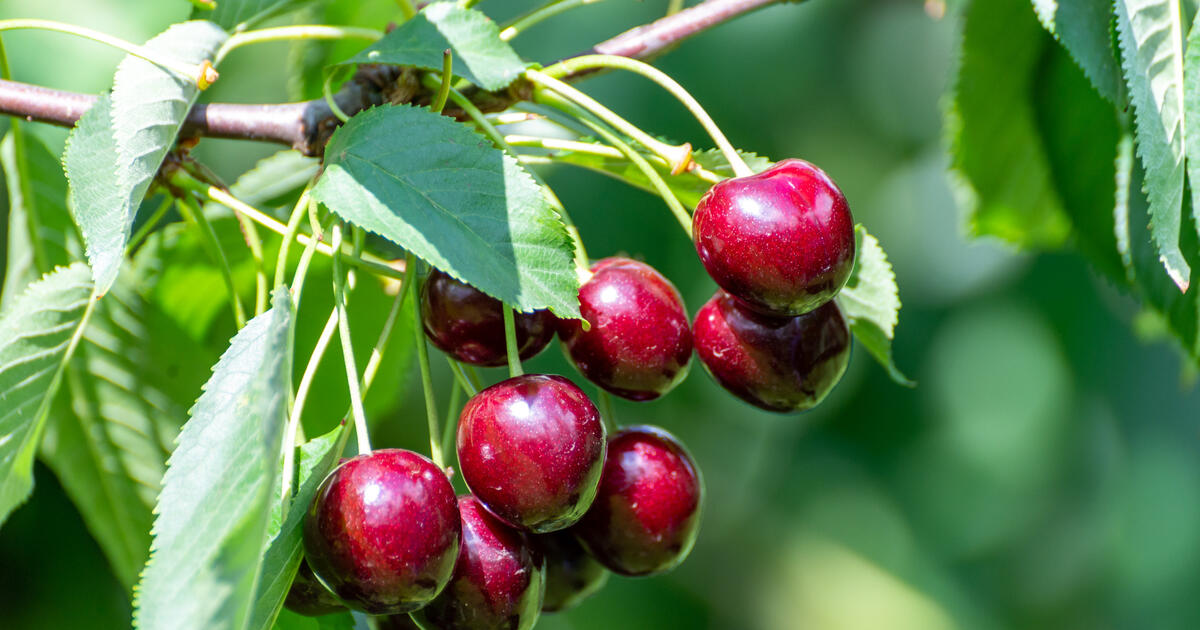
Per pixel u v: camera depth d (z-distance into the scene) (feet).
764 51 2.99
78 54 2.42
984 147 2.37
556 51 2.73
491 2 2.77
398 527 1.89
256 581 1.82
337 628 2.02
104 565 2.37
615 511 2.01
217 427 1.87
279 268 1.94
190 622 1.83
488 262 1.91
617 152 2.02
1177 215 1.97
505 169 1.93
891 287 2.08
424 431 2.81
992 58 2.33
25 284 2.23
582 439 1.93
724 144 2.01
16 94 2.10
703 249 1.98
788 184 1.97
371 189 1.92
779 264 1.96
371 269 2.00
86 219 1.96
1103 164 2.32
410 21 2.04
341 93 2.10
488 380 2.81
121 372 2.21
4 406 2.07
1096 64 2.06
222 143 2.70
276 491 1.88
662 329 2.01
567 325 2.02
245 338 1.89
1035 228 2.42
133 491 2.21
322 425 2.29
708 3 2.22
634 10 2.76
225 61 2.67
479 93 2.08
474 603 1.94
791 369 2.02
